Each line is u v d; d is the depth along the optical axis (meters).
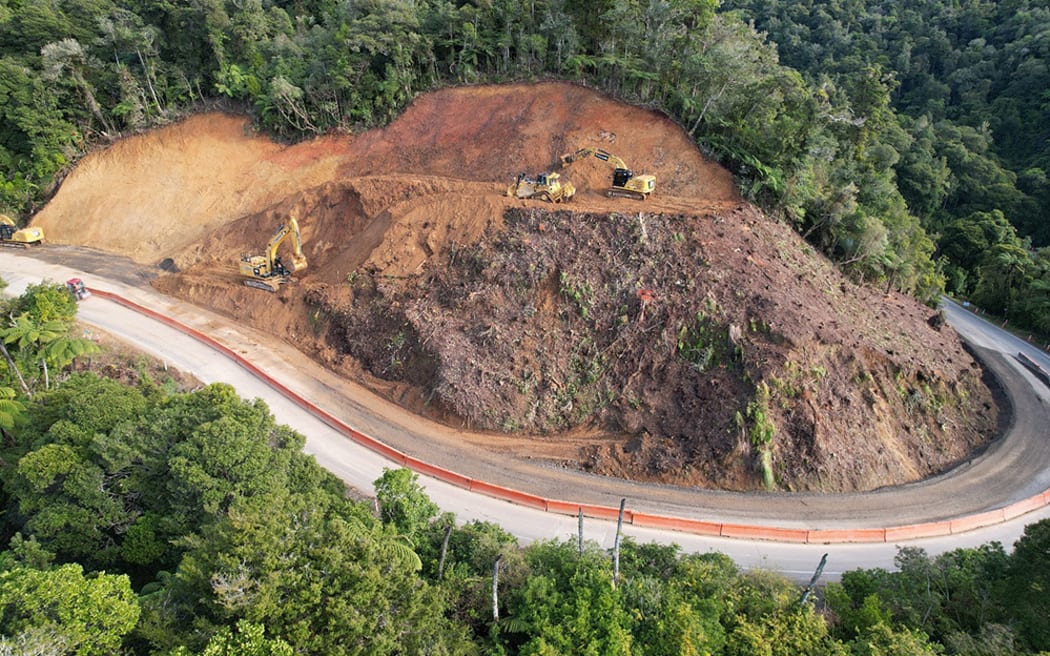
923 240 51.22
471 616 18.95
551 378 32.12
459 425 31.88
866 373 32.12
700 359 31.20
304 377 35.59
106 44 54.56
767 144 39.91
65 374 34.03
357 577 15.92
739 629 17.58
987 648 17.23
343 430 31.73
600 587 18.19
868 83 57.72
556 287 34.31
